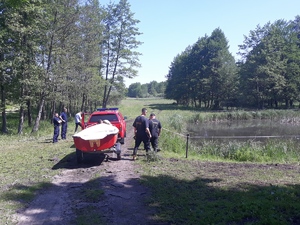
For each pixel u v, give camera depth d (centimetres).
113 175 770
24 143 1453
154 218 482
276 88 4444
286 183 673
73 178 755
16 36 1858
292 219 456
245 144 1353
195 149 1330
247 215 473
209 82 5459
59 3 1983
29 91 2067
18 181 716
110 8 3644
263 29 5100
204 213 488
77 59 2345
